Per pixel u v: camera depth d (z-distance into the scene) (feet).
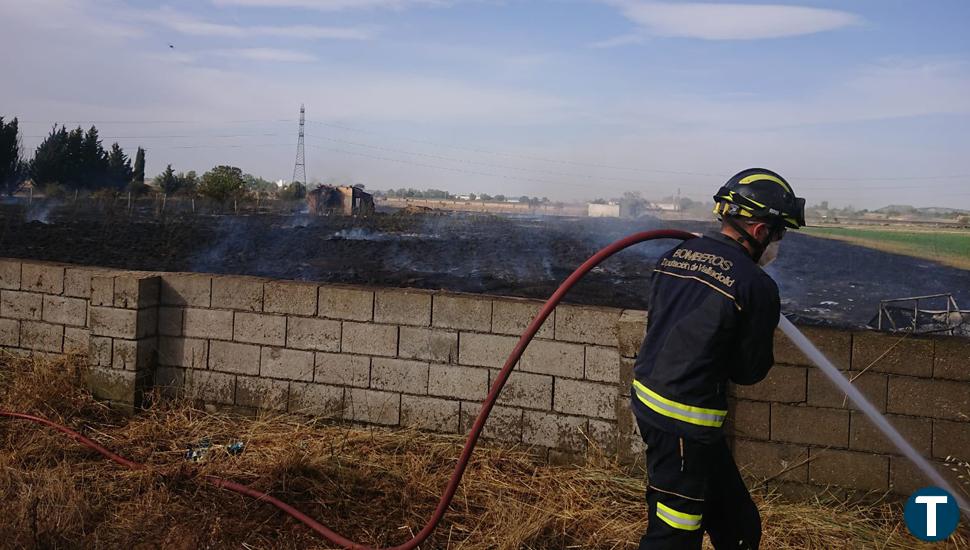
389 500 13.26
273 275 48.52
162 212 111.75
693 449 8.54
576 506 13.12
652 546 8.66
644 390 8.86
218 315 17.24
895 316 29.63
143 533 11.71
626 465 14.08
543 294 41.50
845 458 13.05
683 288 8.91
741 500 9.29
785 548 11.72
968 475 12.46
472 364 15.49
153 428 16.21
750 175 9.34
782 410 13.32
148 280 17.26
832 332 13.16
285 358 16.78
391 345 16.01
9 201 129.08
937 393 12.62
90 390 17.51
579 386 14.79
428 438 15.57
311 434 15.84
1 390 17.89
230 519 12.34
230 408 17.21
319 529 11.93
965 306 46.21
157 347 17.69
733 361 8.80
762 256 10.11
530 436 15.14
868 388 12.95
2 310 19.97
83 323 19.10
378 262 57.67
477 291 42.04
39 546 10.89
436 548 11.66
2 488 12.64
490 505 12.99
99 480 13.64
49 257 54.44
